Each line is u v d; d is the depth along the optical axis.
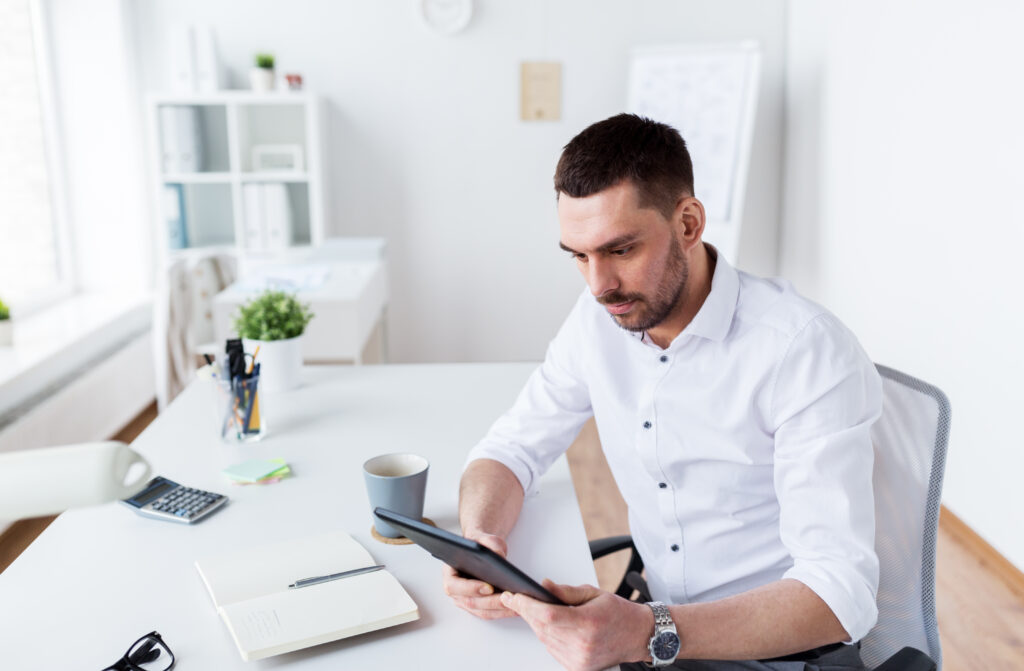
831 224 3.74
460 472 1.34
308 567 1.03
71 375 3.20
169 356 2.86
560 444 1.35
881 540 1.17
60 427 3.03
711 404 1.16
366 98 4.29
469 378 1.86
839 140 3.64
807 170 4.03
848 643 1.03
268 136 4.30
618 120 1.05
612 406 1.26
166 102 3.92
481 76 4.28
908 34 3.02
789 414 1.08
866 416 1.07
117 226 4.18
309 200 4.34
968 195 2.64
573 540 1.14
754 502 1.18
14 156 3.69
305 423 1.57
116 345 3.68
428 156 4.36
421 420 1.59
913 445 1.14
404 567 1.06
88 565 1.06
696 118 4.11
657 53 4.14
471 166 4.37
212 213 4.35
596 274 1.05
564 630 0.87
